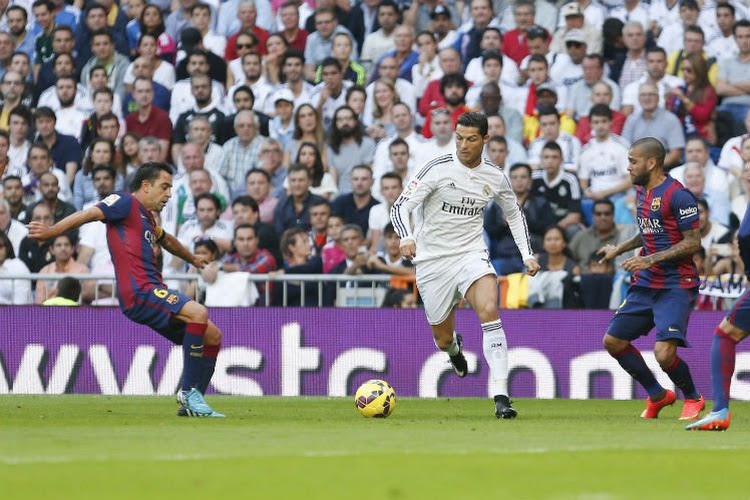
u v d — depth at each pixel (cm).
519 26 4888
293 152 4728
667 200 2661
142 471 1453
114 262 2636
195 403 2642
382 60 4897
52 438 1936
